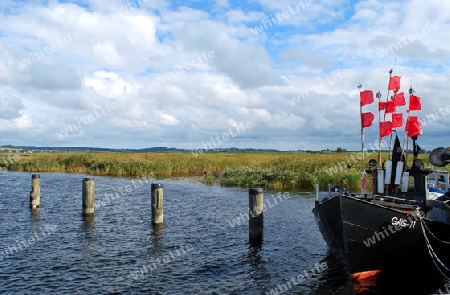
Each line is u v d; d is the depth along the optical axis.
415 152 15.45
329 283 13.17
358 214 12.73
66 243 18.22
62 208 27.06
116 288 12.86
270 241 18.50
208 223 22.58
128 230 20.77
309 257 16.05
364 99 15.34
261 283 13.23
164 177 51.00
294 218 23.67
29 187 39.25
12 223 22.25
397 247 13.21
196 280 13.55
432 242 13.62
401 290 12.59
